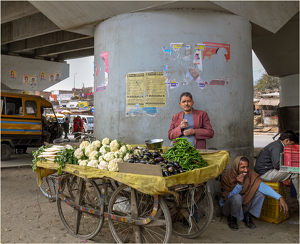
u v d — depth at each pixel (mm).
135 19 4676
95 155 3297
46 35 12219
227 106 4734
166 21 4566
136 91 4688
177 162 2961
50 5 5000
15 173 7035
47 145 3951
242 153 4945
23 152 10656
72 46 13078
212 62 4629
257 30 5617
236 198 3609
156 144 3527
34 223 3846
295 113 10719
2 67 13109
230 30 4758
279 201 3559
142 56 4641
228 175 3887
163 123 4594
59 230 3637
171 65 4574
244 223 3867
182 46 4555
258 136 20969
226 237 3424
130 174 2750
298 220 3971
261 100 28438
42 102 10266
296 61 9906
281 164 3299
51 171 3688
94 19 5125
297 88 10797
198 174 2848
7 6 8617
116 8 4715
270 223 3881
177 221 3854
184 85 4570
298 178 3750
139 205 3035
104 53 5102
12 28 11398
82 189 3428
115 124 4906
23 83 13781
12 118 8930
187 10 4555
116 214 3195
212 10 4617
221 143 4676
